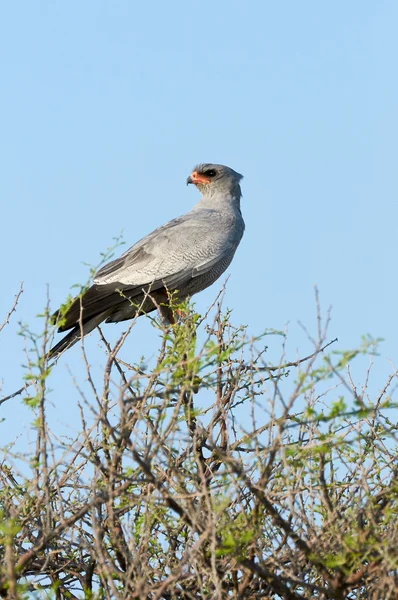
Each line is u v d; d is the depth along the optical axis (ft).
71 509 32.48
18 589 25.02
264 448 29.35
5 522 27.81
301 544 27.45
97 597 29.19
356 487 31.40
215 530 26.50
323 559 27.78
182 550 34.01
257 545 29.14
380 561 27.73
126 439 28.68
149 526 29.84
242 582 29.78
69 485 32.42
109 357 35.70
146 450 28.55
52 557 34.96
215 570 26.07
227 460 27.66
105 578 28.94
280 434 27.43
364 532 27.55
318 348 27.50
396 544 27.17
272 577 27.78
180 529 32.04
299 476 28.89
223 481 30.96
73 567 35.17
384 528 30.78
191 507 27.86
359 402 27.48
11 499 33.63
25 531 31.50
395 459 31.58
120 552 30.81
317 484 29.99
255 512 28.19
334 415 27.22
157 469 32.32
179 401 28.89
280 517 27.58
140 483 30.81
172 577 27.07
